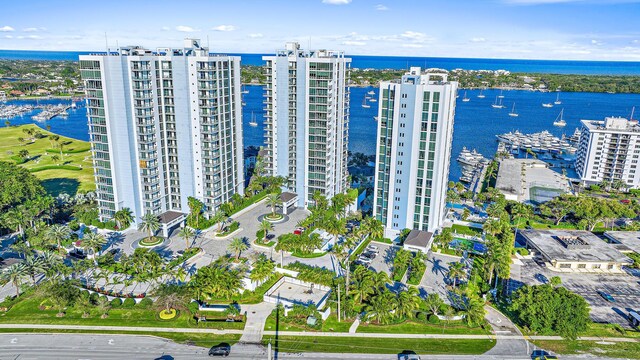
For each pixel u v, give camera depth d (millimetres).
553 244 155125
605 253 148375
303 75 171250
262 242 154500
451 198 196750
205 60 152000
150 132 157750
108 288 126062
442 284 131375
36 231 148000
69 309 117312
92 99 150250
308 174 183375
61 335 106812
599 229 178250
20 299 121000
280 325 111438
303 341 105750
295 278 131750
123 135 152875
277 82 176625
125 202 161750
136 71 148875
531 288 115062
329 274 125562
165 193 170500
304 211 185125
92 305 117375
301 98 174500
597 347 105938
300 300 122125
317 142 177000
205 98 156000
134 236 158750
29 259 123438
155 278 121688
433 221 156500
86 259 134500
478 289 128250
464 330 111188
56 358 98750
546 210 183250
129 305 118062
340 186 197000
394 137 151750
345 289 119688
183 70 154625
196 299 120938
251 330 109500
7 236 159625
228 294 118188
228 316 114375
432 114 144625
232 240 154250
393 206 160500
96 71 145625
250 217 177875
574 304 108375
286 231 164875
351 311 113062
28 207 159625
